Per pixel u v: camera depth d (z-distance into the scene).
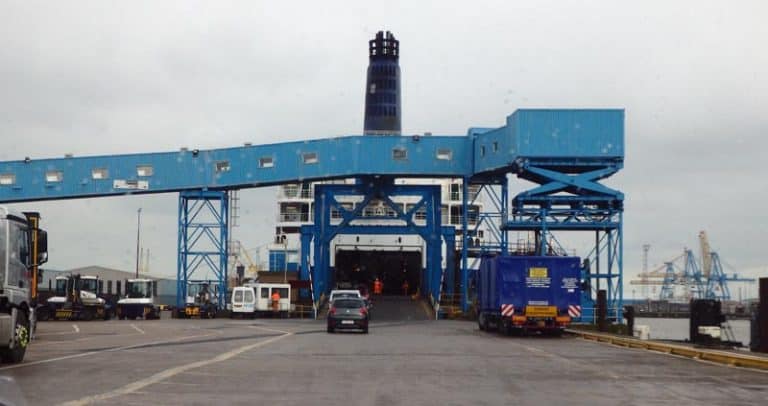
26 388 15.98
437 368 21.53
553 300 39.62
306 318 65.31
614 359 25.73
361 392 16.06
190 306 63.84
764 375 20.88
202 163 63.81
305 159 62.53
